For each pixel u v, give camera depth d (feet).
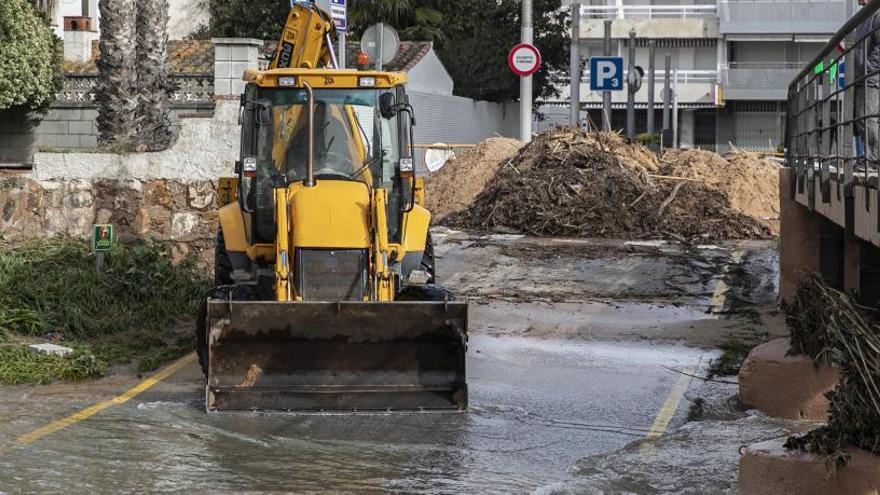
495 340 92.17
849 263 80.94
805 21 383.86
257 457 59.21
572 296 107.34
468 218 140.77
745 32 386.52
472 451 61.26
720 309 102.94
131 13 146.30
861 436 47.65
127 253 106.32
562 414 69.92
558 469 58.34
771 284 110.83
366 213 70.69
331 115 75.41
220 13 291.17
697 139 406.62
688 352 88.58
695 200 138.10
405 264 77.15
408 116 76.18
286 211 69.87
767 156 196.85
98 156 113.29
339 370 68.33
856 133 67.62
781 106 396.37
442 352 68.54
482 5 288.30
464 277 114.42
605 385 77.97
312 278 69.26
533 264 117.60
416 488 54.60
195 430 63.98
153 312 96.78
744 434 64.80
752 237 131.95
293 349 67.97
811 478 47.47
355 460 59.06
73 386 75.05
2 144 188.24
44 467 56.75
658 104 399.44
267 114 74.84
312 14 98.12
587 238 131.13
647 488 54.80
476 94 276.21
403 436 63.82
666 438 64.13
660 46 402.31
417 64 234.17
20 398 71.20
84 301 93.61
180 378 77.56
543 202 136.05
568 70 304.09
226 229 77.05
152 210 113.19
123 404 70.03
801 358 68.64
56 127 188.24
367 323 67.10
